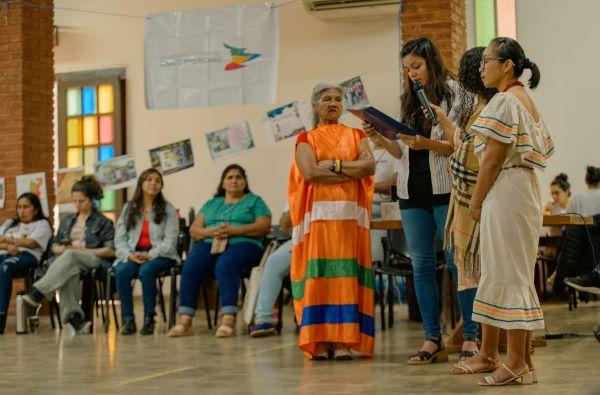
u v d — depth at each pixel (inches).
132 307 281.4
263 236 277.3
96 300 317.7
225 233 268.5
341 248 201.2
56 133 492.7
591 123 451.8
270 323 258.5
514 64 156.2
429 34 322.0
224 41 341.7
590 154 451.5
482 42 461.4
